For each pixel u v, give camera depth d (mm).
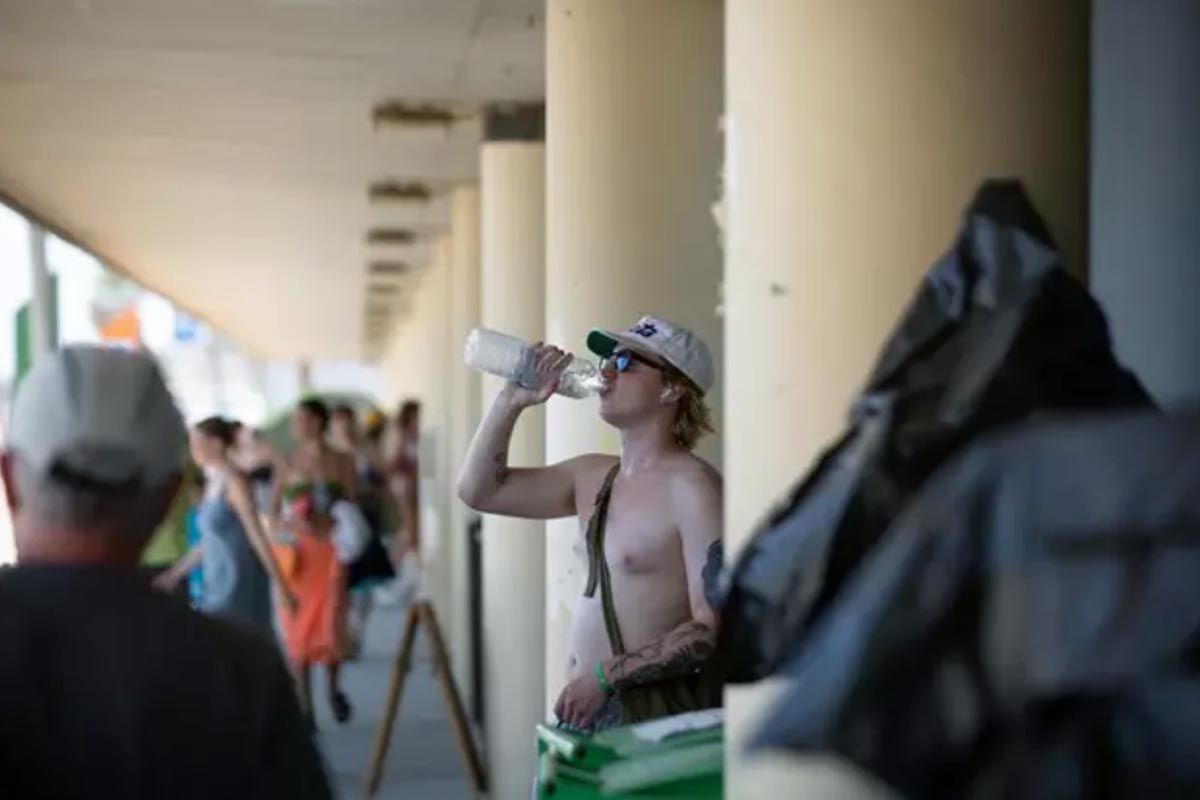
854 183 2941
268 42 7363
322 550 9188
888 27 2938
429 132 9328
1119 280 3191
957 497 1635
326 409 9578
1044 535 1556
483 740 8641
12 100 8805
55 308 16109
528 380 4051
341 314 23875
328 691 9555
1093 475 1565
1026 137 2947
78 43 7441
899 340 2422
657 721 3232
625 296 5441
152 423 2229
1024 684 1512
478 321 11219
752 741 1630
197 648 2166
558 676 5457
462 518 10570
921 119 2936
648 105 5469
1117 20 3156
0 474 2320
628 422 3869
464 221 11430
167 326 36156
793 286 2967
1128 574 1508
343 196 12133
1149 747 1454
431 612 7434
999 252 2477
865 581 1659
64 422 2166
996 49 2951
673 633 3611
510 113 8727
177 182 11625
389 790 7777
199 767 2102
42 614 2105
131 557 2225
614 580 3775
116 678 2086
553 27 5586
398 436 16766
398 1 6570
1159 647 1471
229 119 9281
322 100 8688
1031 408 2279
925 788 1552
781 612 2279
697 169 5477
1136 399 2357
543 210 8164
